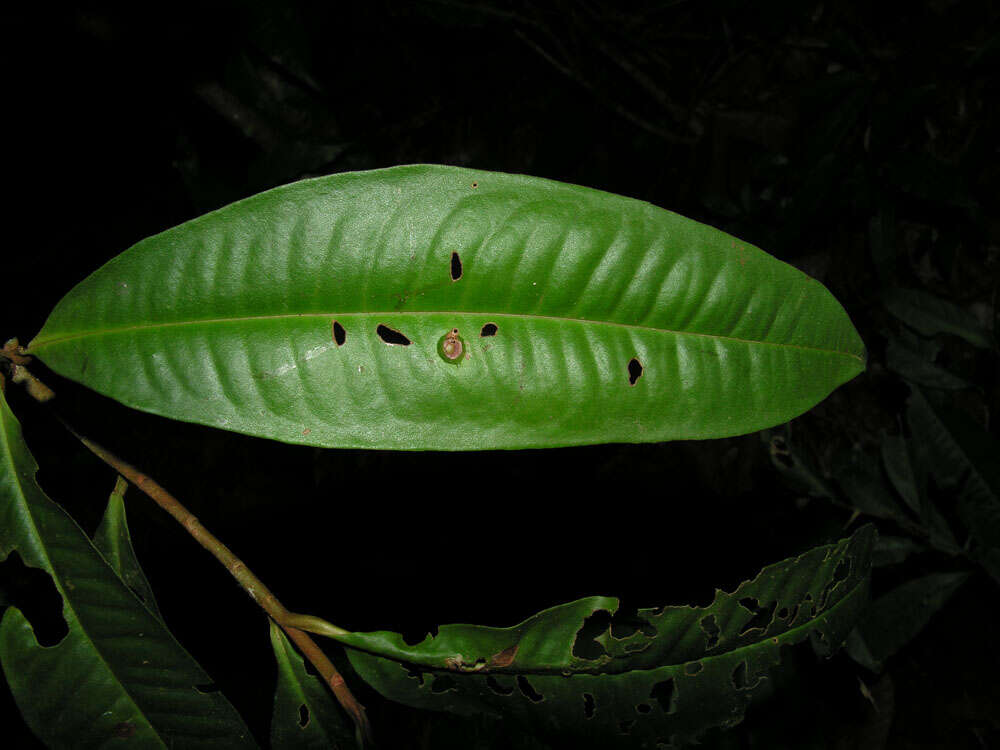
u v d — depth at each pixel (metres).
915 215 0.67
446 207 0.27
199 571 0.58
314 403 0.26
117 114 0.64
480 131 0.76
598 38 0.74
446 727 0.49
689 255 0.28
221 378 0.26
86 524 0.63
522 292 0.27
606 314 0.27
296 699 0.29
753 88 0.74
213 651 0.53
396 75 0.74
